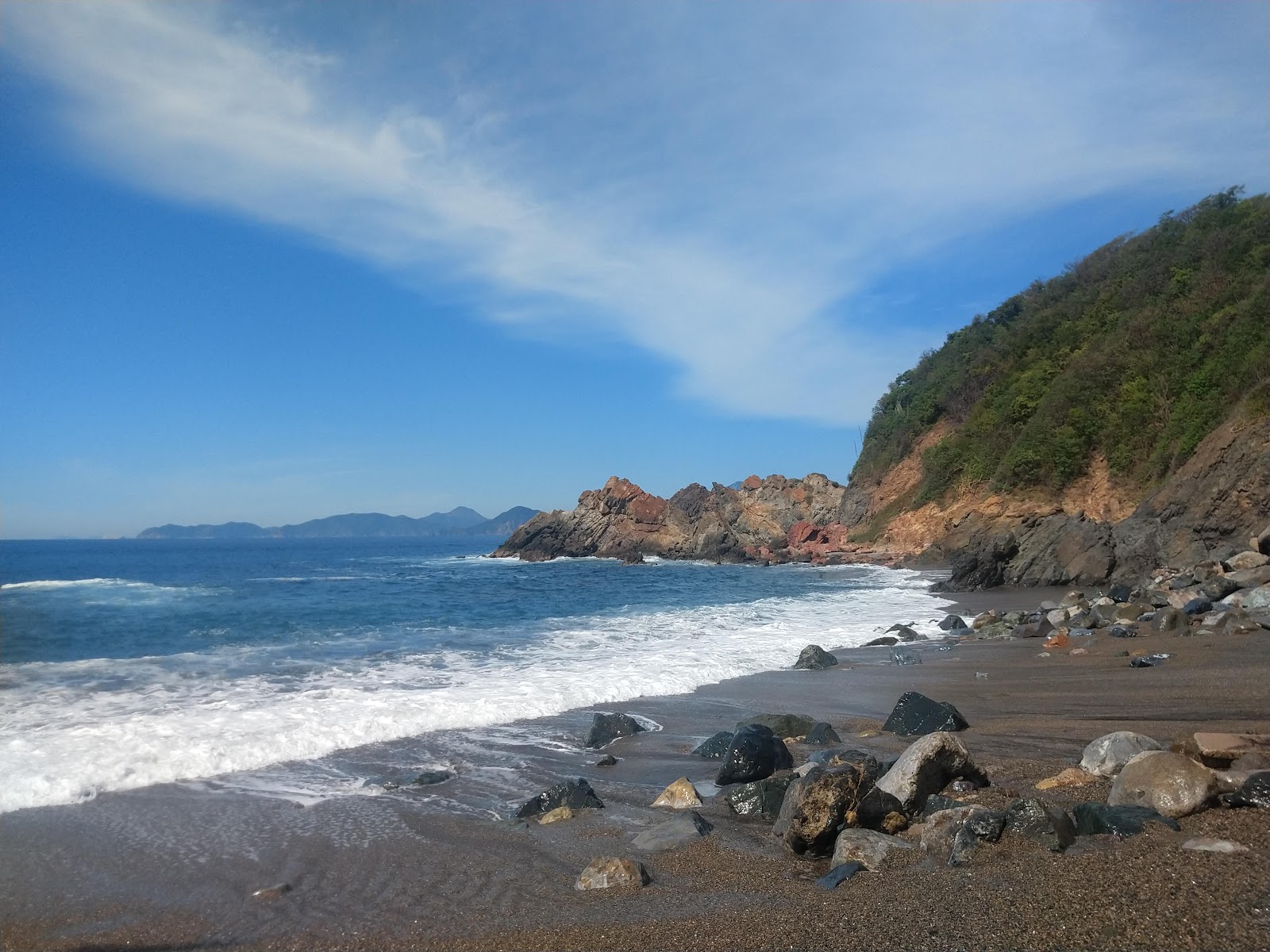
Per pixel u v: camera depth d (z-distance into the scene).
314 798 7.38
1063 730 8.87
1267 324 33.56
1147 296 47.09
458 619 22.62
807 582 41.19
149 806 7.10
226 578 44.75
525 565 66.62
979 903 4.29
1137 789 5.53
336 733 9.28
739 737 8.02
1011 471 46.19
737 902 4.90
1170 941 3.57
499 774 8.19
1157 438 38.78
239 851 6.14
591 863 5.53
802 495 79.69
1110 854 4.74
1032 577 31.61
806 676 13.59
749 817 6.77
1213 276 41.12
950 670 13.66
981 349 63.44
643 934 4.52
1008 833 5.29
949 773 6.61
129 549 121.25
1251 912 3.71
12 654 15.72
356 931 4.84
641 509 78.56
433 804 7.24
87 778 7.53
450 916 5.02
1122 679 11.45
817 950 4.03
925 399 67.19
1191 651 13.23
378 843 6.31
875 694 11.94
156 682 12.34
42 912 5.19
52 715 9.97
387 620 22.25
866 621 21.95
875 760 7.48
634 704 11.52
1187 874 4.22
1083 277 59.91
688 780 7.94
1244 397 29.25
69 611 24.28
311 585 37.75
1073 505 41.84
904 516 55.81
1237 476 25.08
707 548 70.81
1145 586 23.58
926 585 35.50
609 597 31.84
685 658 15.34
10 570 55.62
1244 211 46.38
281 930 4.90
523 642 17.53
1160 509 29.03
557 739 9.53
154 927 4.98
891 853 5.39
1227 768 6.27
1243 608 16.72
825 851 5.75
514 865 5.84
